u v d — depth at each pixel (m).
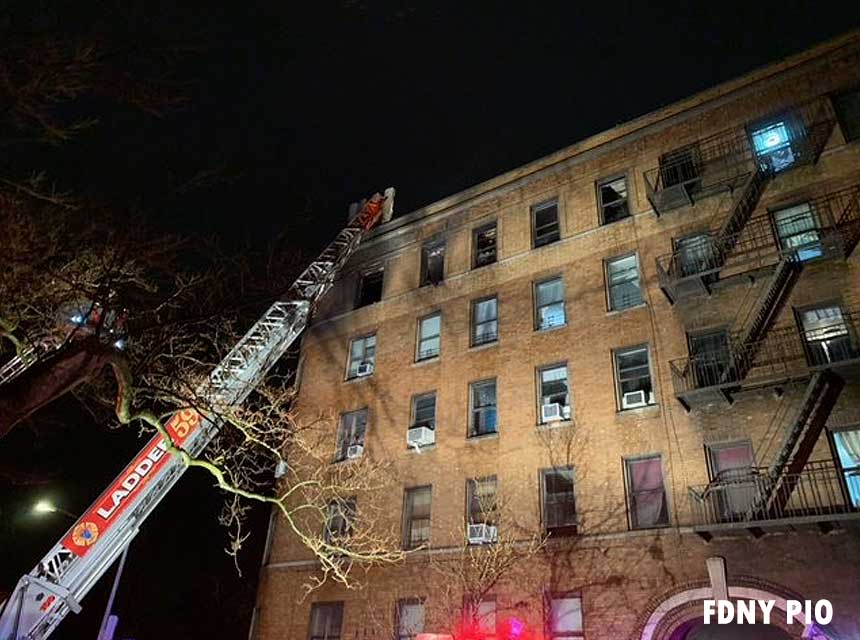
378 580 21.31
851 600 14.22
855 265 17.30
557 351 21.50
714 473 17.16
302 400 27.45
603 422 19.42
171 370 12.73
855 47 20.39
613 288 21.69
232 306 10.62
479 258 26.22
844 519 14.20
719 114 22.09
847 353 16.55
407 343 25.81
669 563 16.62
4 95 6.71
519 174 26.41
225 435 16.33
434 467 22.20
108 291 8.91
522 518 19.44
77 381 8.35
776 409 16.84
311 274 20.25
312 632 22.00
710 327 18.81
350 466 23.97
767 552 15.52
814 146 19.28
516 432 20.97
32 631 11.57
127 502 13.40
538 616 17.80
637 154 23.39
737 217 19.52
